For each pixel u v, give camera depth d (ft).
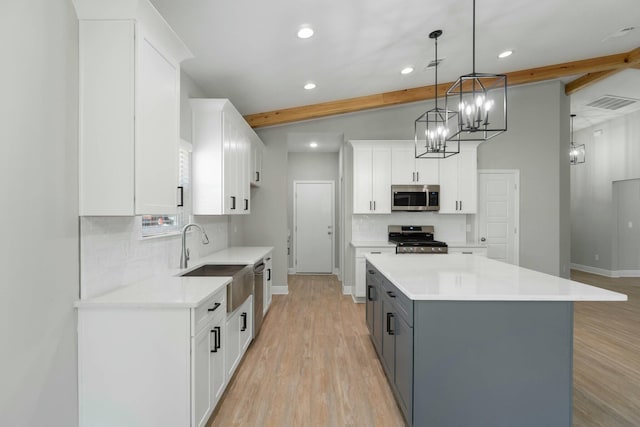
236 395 7.41
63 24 4.98
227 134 10.36
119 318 5.35
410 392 5.65
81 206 5.37
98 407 5.37
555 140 16.60
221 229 13.10
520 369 5.62
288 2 7.22
